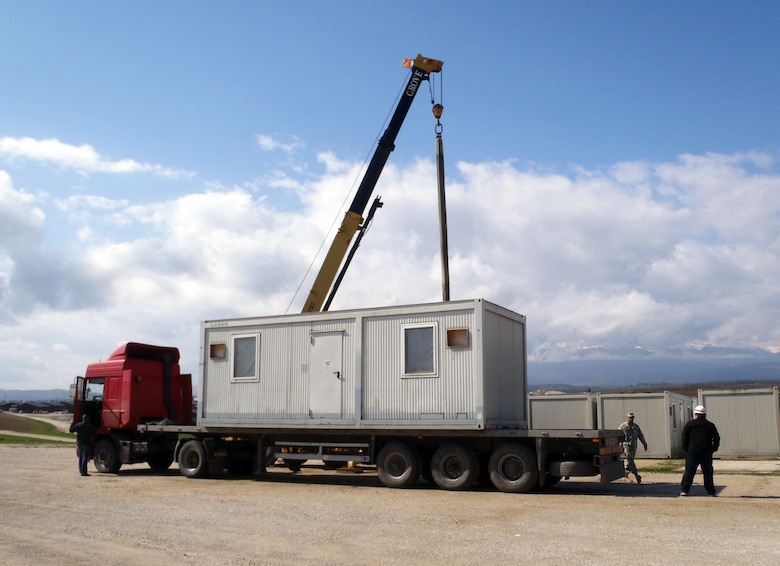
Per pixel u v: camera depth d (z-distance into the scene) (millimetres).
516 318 16859
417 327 15797
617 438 15383
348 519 11320
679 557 8281
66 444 37969
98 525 10977
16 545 9508
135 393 20312
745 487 15742
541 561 8195
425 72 25219
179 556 8758
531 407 28938
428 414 15398
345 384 16500
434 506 12758
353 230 24281
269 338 17766
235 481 17766
